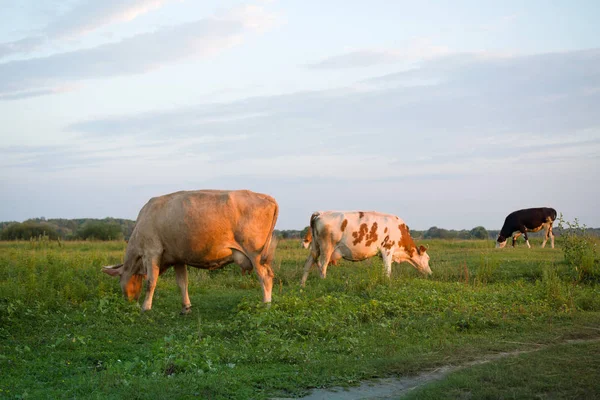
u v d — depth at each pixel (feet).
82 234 139.74
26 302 37.60
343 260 67.21
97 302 38.01
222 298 43.86
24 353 26.89
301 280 52.24
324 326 30.91
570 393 19.74
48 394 20.45
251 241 37.32
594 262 52.49
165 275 56.39
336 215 54.08
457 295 39.86
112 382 21.62
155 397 19.90
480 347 27.20
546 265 53.47
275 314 33.04
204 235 36.73
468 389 20.54
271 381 22.16
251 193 38.11
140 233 38.14
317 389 21.59
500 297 40.42
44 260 57.57
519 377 21.44
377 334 30.53
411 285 44.86
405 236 56.03
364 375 23.08
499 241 93.04
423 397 19.77
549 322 33.37
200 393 20.47
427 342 28.55
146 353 26.61
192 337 29.40
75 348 27.96
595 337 29.68
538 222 89.81
